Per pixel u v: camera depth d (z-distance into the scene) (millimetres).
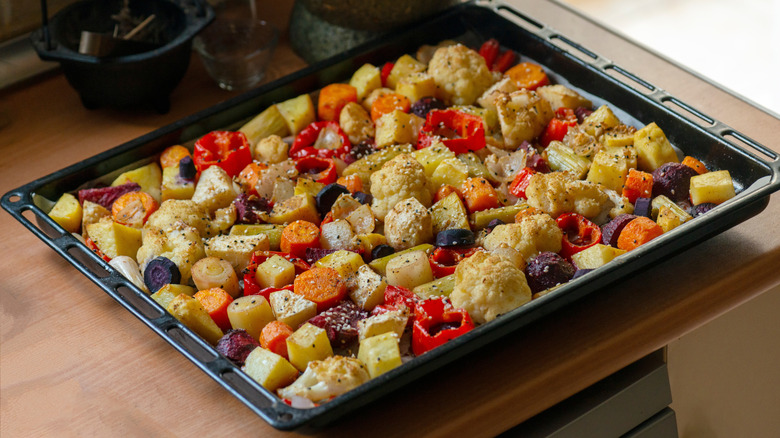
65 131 1312
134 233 1181
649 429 1134
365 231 1184
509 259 1118
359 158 1268
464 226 1176
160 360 1087
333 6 1339
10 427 1046
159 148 1246
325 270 1121
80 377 1076
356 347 1093
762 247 1155
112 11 1346
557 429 1081
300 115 1289
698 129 1213
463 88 1313
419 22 1372
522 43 1361
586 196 1184
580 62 1305
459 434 1037
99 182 1221
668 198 1188
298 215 1196
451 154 1236
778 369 1262
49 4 1377
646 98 1250
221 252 1154
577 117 1296
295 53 1432
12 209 1153
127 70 1267
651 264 1104
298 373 1062
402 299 1100
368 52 1341
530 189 1188
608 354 1084
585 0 2318
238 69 1354
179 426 1040
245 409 1049
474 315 1084
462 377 1063
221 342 1075
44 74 1380
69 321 1120
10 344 1103
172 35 1331
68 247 1119
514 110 1269
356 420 1038
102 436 1037
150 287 1137
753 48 2129
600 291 1097
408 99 1312
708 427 1229
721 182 1167
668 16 2254
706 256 1148
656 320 1102
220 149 1256
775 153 1173
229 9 1477
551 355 1076
